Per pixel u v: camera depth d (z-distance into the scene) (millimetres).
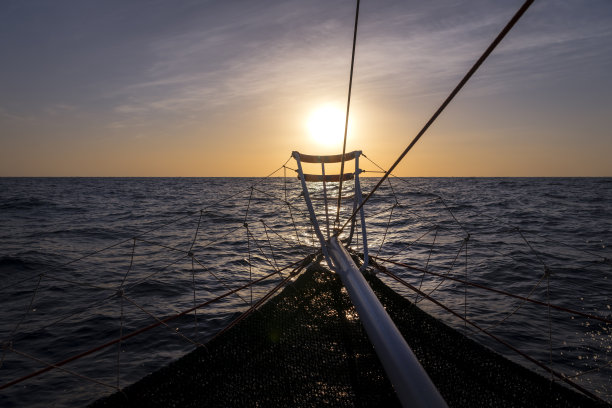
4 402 5227
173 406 2561
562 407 2545
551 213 26531
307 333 3449
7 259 13086
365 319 2604
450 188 64500
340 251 4316
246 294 9180
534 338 6730
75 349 6586
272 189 68500
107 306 8492
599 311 7855
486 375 2857
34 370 5973
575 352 6270
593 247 14422
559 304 8250
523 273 10570
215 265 12086
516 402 2600
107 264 12367
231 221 23297
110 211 30672
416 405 1777
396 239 15898
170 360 6234
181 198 46062
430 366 2990
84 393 5398
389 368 2072
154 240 17016
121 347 6648
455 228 18812
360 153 5562
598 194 49312
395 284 9719
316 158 5625
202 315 7941
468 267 11305
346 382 2838
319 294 4176
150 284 10016
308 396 2734
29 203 36719
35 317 7887
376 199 36219
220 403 2631
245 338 3268
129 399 2574
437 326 3492
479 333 6895
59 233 19547
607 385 5367
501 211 27750
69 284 10078
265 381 2826
